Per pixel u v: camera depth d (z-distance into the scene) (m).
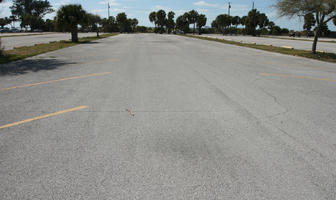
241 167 2.83
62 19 24.09
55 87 6.30
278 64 11.21
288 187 2.50
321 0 13.98
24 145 3.27
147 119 4.21
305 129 3.88
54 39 30.36
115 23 86.75
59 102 5.06
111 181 2.55
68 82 6.89
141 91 5.98
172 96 5.58
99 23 38.59
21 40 27.88
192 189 2.45
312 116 4.45
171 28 95.12
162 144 3.34
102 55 13.69
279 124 4.07
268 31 70.94
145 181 2.56
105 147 3.24
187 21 87.19
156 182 2.55
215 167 2.83
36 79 7.26
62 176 2.62
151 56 13.43
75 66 9.71
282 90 6.32
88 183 2.52
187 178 2.62
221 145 3.33
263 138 3.55
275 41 34.50
